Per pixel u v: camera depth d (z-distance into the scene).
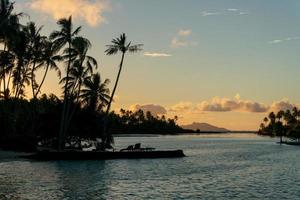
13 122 79.75
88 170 50.25
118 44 73.69
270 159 77.62
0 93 85.56
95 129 83.31
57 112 84.00
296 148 127.50
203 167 57.84
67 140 83.62
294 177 46.72
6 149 73.94
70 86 75.56
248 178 45.19
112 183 38.75
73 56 73.69
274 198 31.80
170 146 132.75
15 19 59.81
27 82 85.25
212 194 33.25
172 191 34.44
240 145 150.50
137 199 30.36
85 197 30.61
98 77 86.06
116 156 68.62
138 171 50.34
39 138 84.50
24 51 77.81
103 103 86.31
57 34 71.94
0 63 76.38
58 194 31.53
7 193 31.25
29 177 41.25
